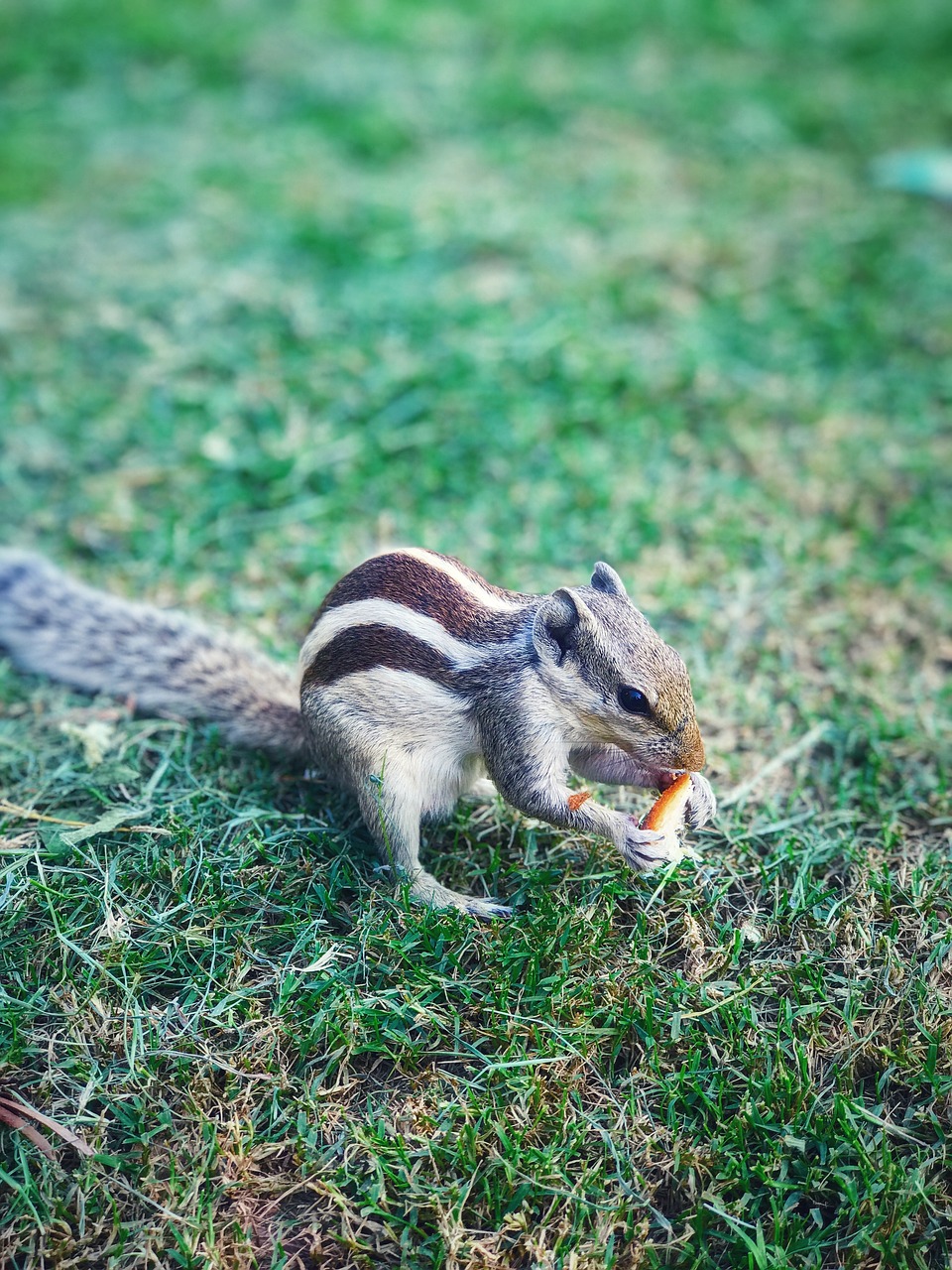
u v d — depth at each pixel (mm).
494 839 601
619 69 1252
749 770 630
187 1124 519
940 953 558
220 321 881
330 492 771
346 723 565
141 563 729
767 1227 504
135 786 613
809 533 752
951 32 1308
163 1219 501
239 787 613
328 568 718
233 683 633
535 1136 519
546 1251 497
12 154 1074
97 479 777
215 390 831
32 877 574
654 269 948
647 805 613
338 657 566
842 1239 500
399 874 573
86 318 881
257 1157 514
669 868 570
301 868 581
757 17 1352
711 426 818
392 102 1171
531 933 559
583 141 1129
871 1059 537
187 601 709
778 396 840
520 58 1267
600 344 868
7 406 818
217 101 1176
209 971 550
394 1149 513
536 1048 533
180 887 573
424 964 553
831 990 550
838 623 701
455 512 756
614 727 544
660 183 1066
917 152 1104
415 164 1089
